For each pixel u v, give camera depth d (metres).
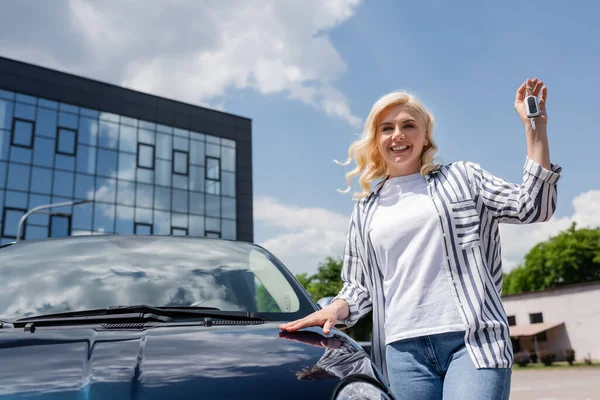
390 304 2.34
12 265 2.48
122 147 32.69
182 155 34.84
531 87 2.24
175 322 2.14
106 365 1.69
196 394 1.59
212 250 2.79
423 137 2.51
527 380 21.48
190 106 35.84
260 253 2.87
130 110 33.38
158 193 33.44
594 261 53.56
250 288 2.51
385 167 2.63
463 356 2.13
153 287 2.39
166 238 2.87
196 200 34.84
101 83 32.62
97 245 2.71
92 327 2.03
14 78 29.88
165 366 1.71
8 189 28.58
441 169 2.43
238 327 2.12
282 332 2.10
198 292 2.40
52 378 1.62
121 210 31.91
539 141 2.16
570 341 37.69
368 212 2.51
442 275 2.25
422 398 2.21
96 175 31.41
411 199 2.40
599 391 14.49
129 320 2.11
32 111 30.08
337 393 1.69
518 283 57.81
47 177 29.83
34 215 29.05
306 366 1.79
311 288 39.09
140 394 1.57
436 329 2.19
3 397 1.54
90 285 2.36
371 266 2.46
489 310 2.18
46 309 2.21
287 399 1.62
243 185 36.97
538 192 2.13
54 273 2.42
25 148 29.50
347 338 2.16
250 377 1.69
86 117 31.73
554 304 38.78
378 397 1.75
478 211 2.28
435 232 2.29
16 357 1.74
